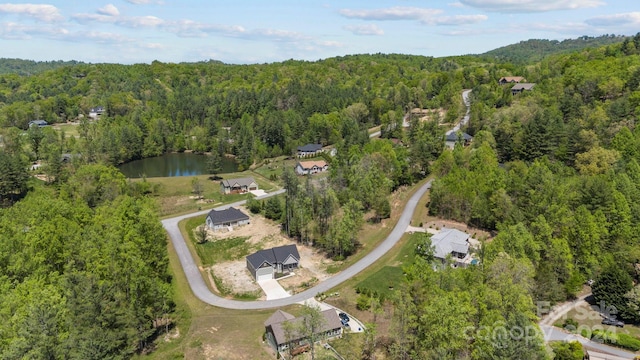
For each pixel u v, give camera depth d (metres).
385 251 89.25
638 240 78.75
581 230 75.00
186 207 123.62
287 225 103.12
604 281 68.19
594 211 80.69
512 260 58.88
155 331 64.75
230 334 63.72
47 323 47.12
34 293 55.41
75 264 69.31
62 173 139.62
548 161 105.19
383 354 58.03
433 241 84.31
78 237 72.38
